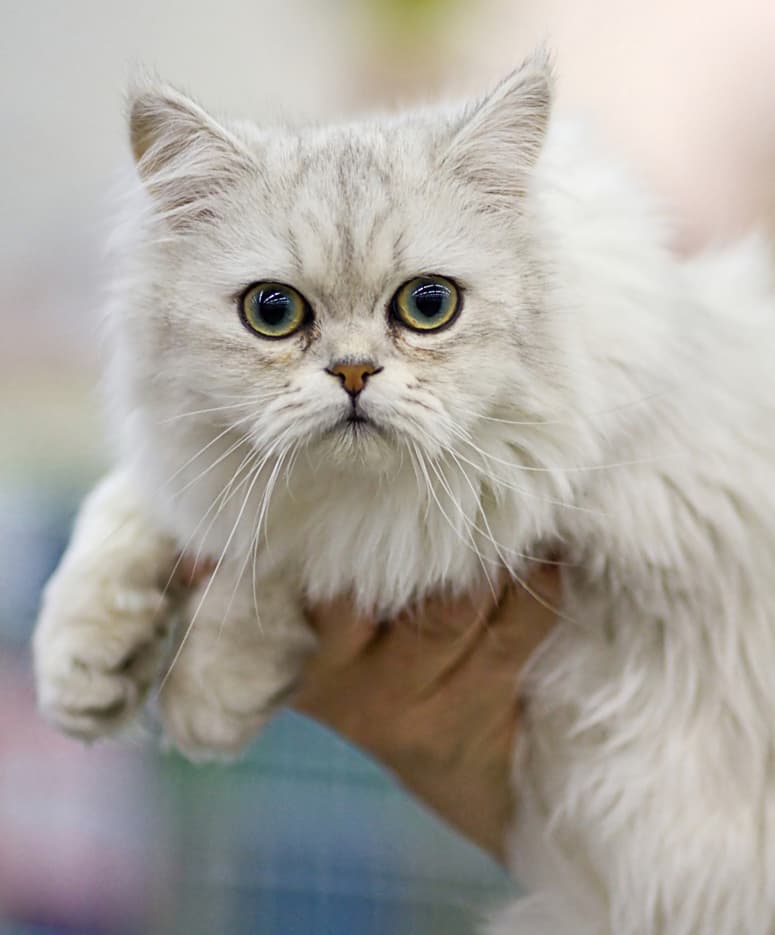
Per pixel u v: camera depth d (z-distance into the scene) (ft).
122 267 4.39
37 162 10.36
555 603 4.56
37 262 9.52
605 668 4.57
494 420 4.02
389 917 6.98
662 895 4.50
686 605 4.37
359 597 4.58
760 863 4.41
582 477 4.17
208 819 7.06
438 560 4.41
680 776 4.40
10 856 6.91
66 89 10.78
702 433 4.31
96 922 6.89
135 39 10.77
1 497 6.87
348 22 8.85
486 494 4.29
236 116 4.94
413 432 3.84
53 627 4.59
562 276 4.13
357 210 3.82
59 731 4.61
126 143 4.39
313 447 4.00
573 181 4.45
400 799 7.06
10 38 10.76
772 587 4.39
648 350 4.18
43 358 8.96
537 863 5.12
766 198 8.05
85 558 4.69
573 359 4.08
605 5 9.18
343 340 3.82
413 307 3.89
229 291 3.97
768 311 5.01
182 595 4.79
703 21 9.11
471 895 6.91
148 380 4.27
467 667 4.79
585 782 4.64
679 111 8.96
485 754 4.99
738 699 4.35
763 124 8.43
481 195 4.05
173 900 6.98
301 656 4.69
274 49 10.25
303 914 6.99
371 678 4.85
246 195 4.04
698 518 4.30
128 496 4.79
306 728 7.07
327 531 4.44
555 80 4.10
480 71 8.41
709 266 5.22
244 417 3.98
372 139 4.17
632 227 4.46
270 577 4.57
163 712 4.59
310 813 7.07
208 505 4.42
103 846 6.99
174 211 4.17
